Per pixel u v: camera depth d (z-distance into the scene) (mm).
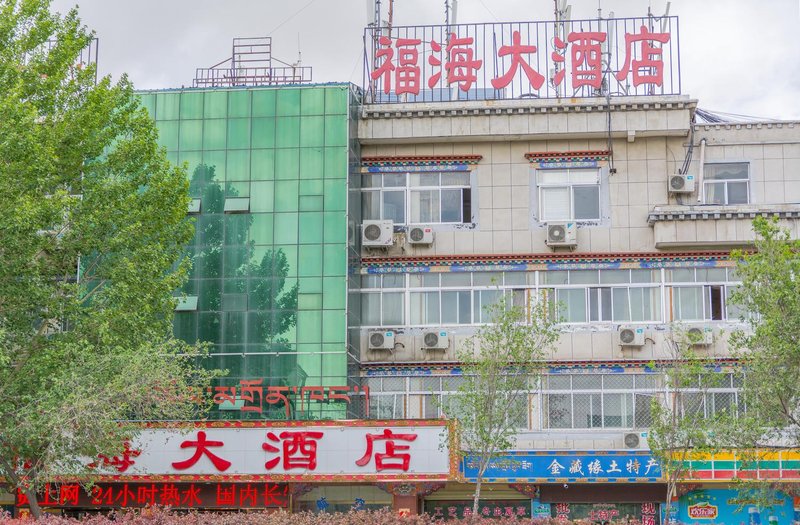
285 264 36938
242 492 35375
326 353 36219
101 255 29938
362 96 39625
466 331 38438
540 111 38906
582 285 38500
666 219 37844
